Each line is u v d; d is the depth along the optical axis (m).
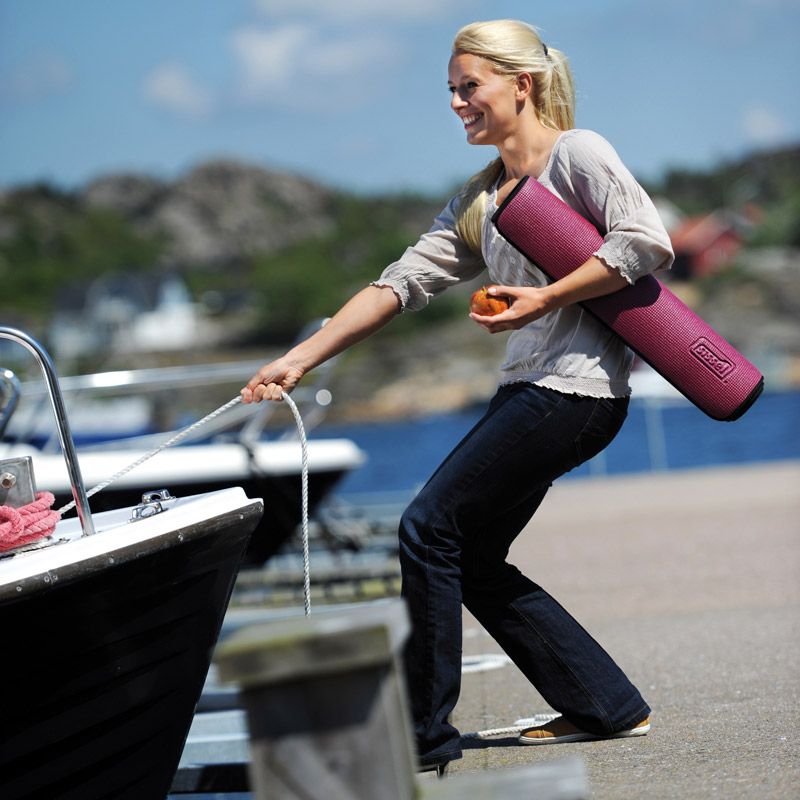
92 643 9.09
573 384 10.17
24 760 9.16
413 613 10.19
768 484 36.59
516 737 11.47
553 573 23.17
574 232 9.99
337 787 6.07
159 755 10.12
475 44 10.48
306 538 9.95
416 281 10.91
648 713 10.98
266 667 6.04
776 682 12.85
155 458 21.47
